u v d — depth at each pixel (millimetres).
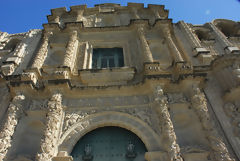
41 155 7891
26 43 16109
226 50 15031
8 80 11781
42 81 12062
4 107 10875
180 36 16156
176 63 12016
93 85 11961
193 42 14820
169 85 11070
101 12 19281
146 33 16250
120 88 11031
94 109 10453
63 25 18016
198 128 9562
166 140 8516
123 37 16094
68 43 14758
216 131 8891
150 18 18562
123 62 14469
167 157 8180
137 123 9789
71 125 9688
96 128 10172
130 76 12133
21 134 9531
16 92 10477
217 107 10375
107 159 9156
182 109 10422
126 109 10398
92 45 15508
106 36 16203
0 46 17297
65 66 12055
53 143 8578
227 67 11125
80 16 18328
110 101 10812
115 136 9984
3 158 8062
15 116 9445
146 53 13164
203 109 9492
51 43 15320
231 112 9828
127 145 9609
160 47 15156
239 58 10984
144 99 10789
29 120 10125
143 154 9234
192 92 10430
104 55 15102
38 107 10586
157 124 9555
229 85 10664
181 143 9508
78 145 9602
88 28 16484
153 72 11344
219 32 17219
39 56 13484
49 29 16125
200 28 18203
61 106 10203
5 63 13742
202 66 12148
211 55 13719
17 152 9008
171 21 16547
